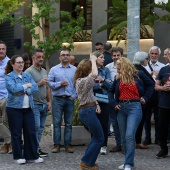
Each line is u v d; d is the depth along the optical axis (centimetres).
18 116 787
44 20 1616
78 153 884
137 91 741
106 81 830
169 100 820
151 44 1525
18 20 1524
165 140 834
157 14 1341
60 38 1489
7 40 1991
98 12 1620
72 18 1605
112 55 938
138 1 998
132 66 748
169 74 827
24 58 927
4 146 897
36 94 836
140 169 750
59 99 881
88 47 1706
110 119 921
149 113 941
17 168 763
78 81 715
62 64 895
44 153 855
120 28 1388
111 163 796
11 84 775
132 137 723
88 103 713
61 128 935
